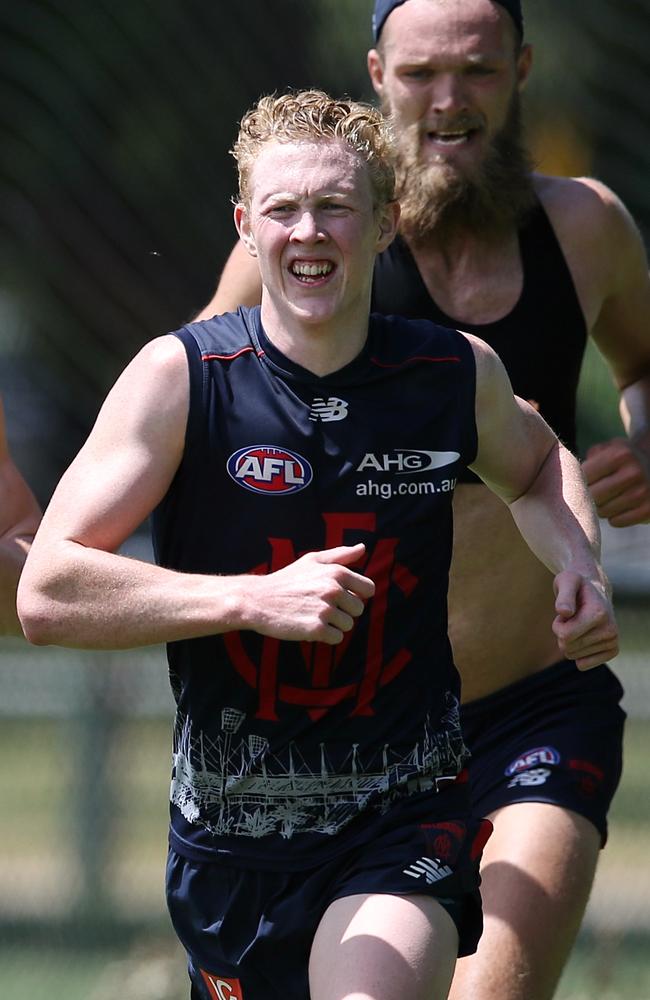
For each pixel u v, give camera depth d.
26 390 23.16
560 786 12.47
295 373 10.18
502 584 13.01
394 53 12.80
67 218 22.33
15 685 23.55
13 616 11.41
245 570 10.12
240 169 10.56
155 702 22.98
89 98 22.08
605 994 19.23
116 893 22.47
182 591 9.48
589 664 10.38
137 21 22.02
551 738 12.80
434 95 12.70
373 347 10.43
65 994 19.34
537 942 11.62
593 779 12.62
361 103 10.93
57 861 23.02
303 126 10.17
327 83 22.91
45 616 9.66
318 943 9.73
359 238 10.08
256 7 22.36
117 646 9.59
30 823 24.81
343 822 10.13
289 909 10.11
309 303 10.03
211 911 10.40
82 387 22.89
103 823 22.66
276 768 10.18
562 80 22.20
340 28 22.78
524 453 11.04
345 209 10.07
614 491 13.23
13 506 11.46
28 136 22.03
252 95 22.45
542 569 13.10
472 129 12.81
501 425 10.77
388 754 10.17
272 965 10.25
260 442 10.09
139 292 22.53
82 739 22.78
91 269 22.50
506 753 12.89
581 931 21.45
